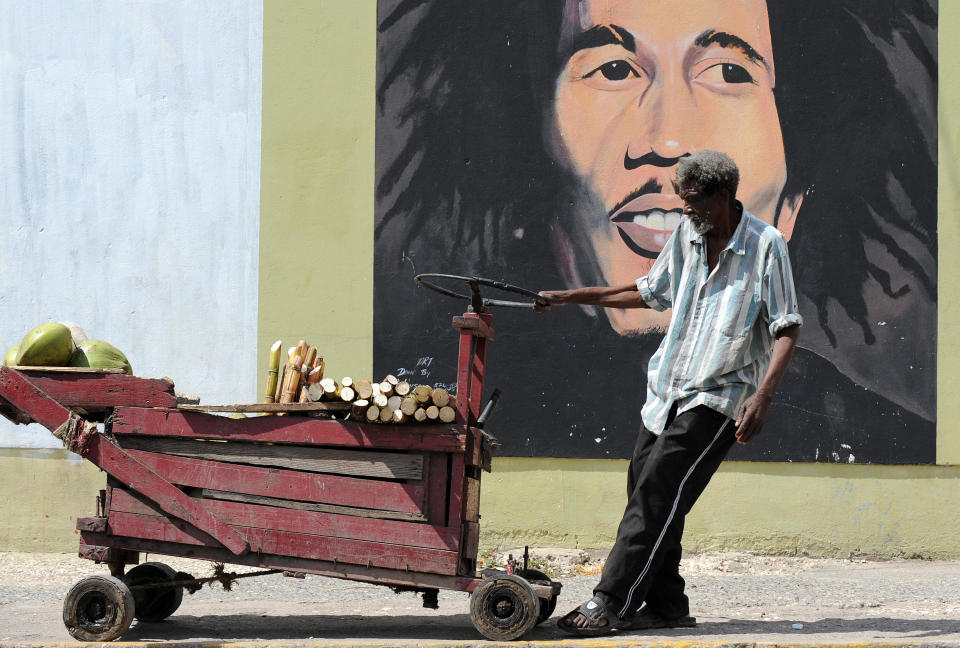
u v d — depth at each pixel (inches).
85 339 204.7
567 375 303.0
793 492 298.4
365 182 311.7
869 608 211.2
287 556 177.2
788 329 171.3
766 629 182.7
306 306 312.0
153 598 197.0
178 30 318.0
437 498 174.7
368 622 199.0
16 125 321.1
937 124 298.7
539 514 302.0
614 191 304.5
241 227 314.8
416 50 311.3
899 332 296.8
